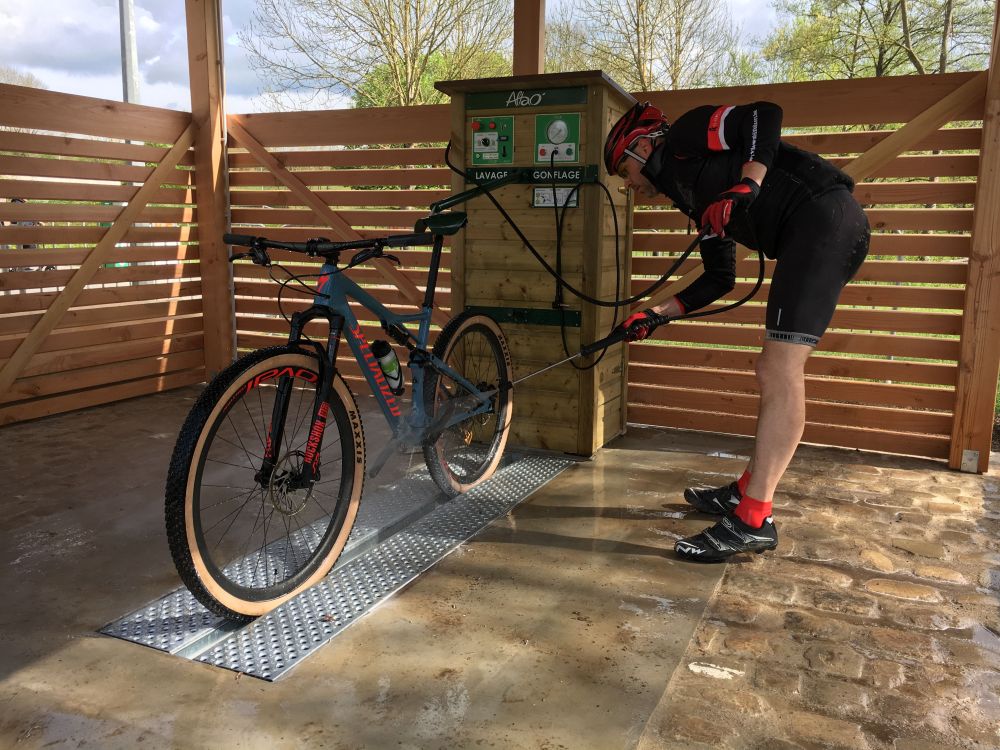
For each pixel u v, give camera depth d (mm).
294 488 2250
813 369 4055
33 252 4262
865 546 2750
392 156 4758
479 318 3346
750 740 1640
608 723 1692
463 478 3314
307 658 1952
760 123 2367
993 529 2928
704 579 2455
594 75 3291
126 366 4918
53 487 3283
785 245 2521
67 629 2094
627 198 3941
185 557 1899
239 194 5301
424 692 1807
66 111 4301
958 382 3641
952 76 3547
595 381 3732
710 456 3857
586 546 2707
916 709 1767
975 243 3514
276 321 5371
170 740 1619
